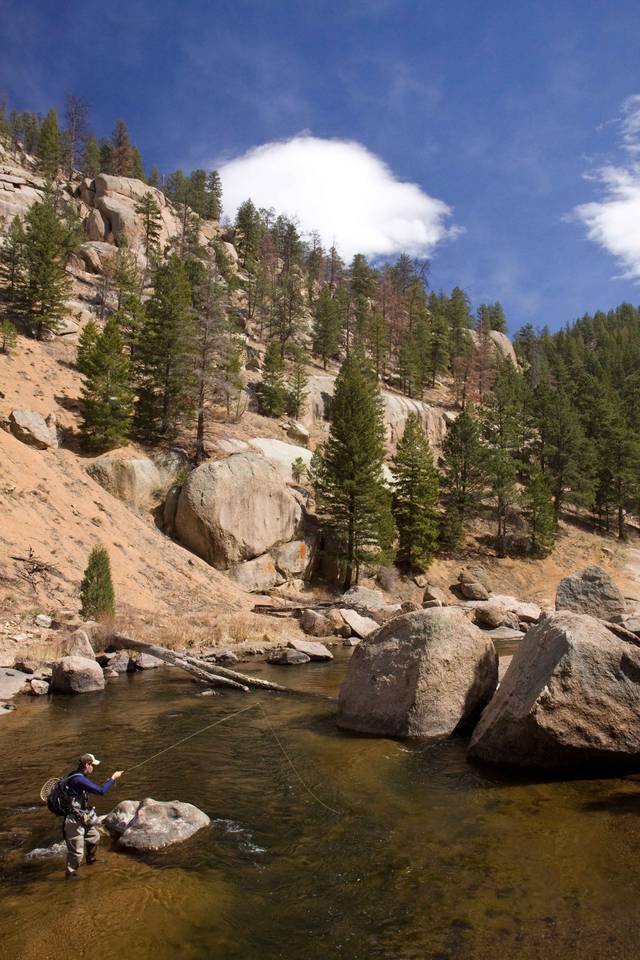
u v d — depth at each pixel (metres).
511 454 68.75
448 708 11.23
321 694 16.02
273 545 41.66
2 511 26.91
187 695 15.58
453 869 6.12
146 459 41.03
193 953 4.82
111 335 42.28
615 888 5.54
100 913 5.33
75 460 38.38
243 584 38.34
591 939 4.80
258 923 5.27
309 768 9.59
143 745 11.00
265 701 15.01
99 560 22.22
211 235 117.94
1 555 24.11
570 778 8.80
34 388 44.12
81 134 118.88
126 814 7.39
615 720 8.57
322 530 45.72
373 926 5.19
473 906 5.40
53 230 55.91
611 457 64.38
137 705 14.34
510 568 53.53
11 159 103.88
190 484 38.50
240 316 86.50
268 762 9.96
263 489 41.09
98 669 16.31
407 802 8.07
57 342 54.59
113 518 33.72
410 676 11.42
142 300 73.00
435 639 11.52
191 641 23.28
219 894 5.74
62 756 10.31
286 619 31.20
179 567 34.00
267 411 62.03
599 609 25.23
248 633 25.95
